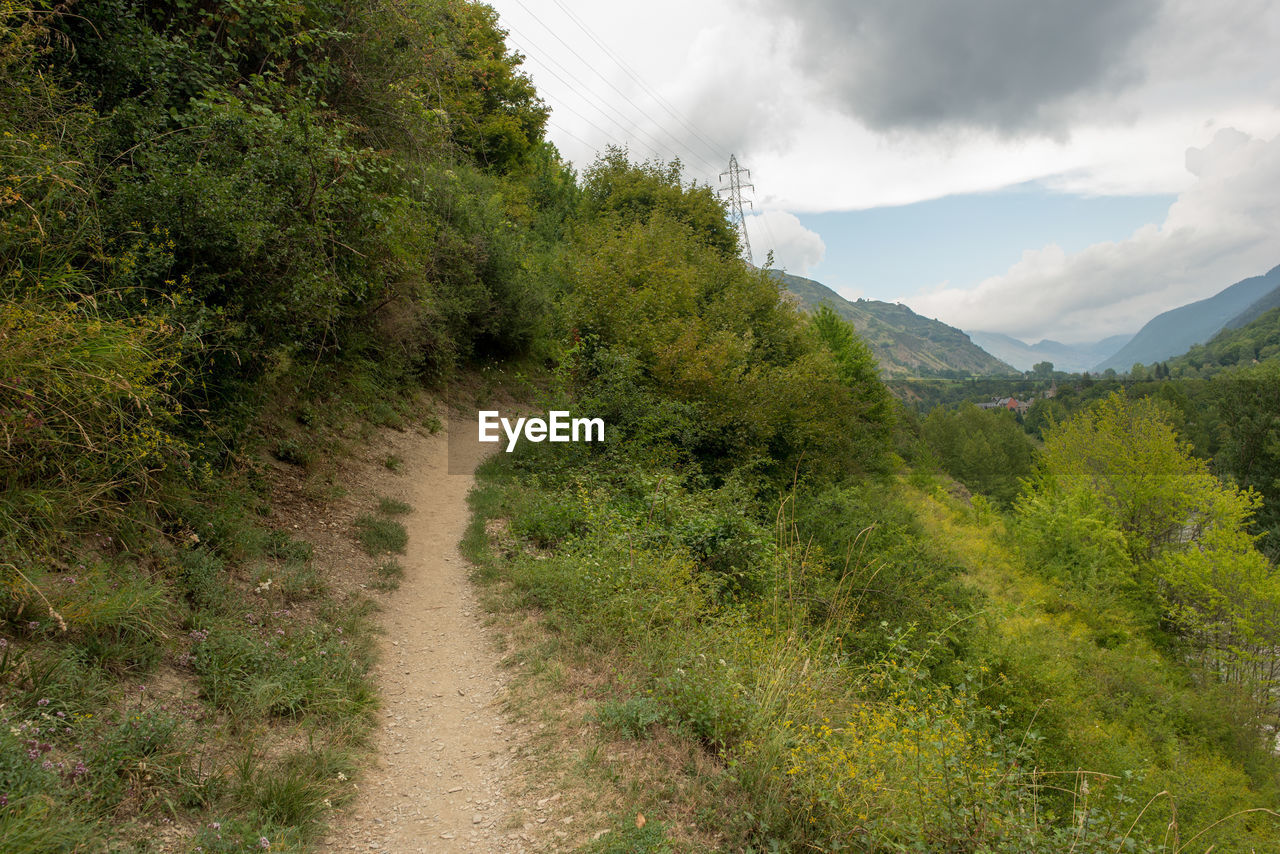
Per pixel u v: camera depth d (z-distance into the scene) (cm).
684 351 1505
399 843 361
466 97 1912
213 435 641
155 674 414
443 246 1630
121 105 588
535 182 3122
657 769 423
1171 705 1623
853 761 425
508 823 379
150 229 552
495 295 1970
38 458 414
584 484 1076
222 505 630
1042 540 2686
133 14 620
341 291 741
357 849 352
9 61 476
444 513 1030
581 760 430
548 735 466
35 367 399
